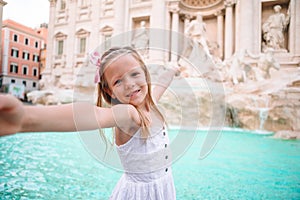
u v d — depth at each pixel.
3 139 7.58
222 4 19.27
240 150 6.09
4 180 3.74
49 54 26.58
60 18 26.45
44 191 3.26
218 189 3.36
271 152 5.89
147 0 20.73
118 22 21.77
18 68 33.09
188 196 3.09
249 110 10.55
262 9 18.53
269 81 12.59
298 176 3.98
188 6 20.20
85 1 24.98
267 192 3.25
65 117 0.53
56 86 24.19
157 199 1.32
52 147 6.45
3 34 31.19
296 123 9.66
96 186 3.51
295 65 16.47
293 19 16.97
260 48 17.89
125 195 1.35
